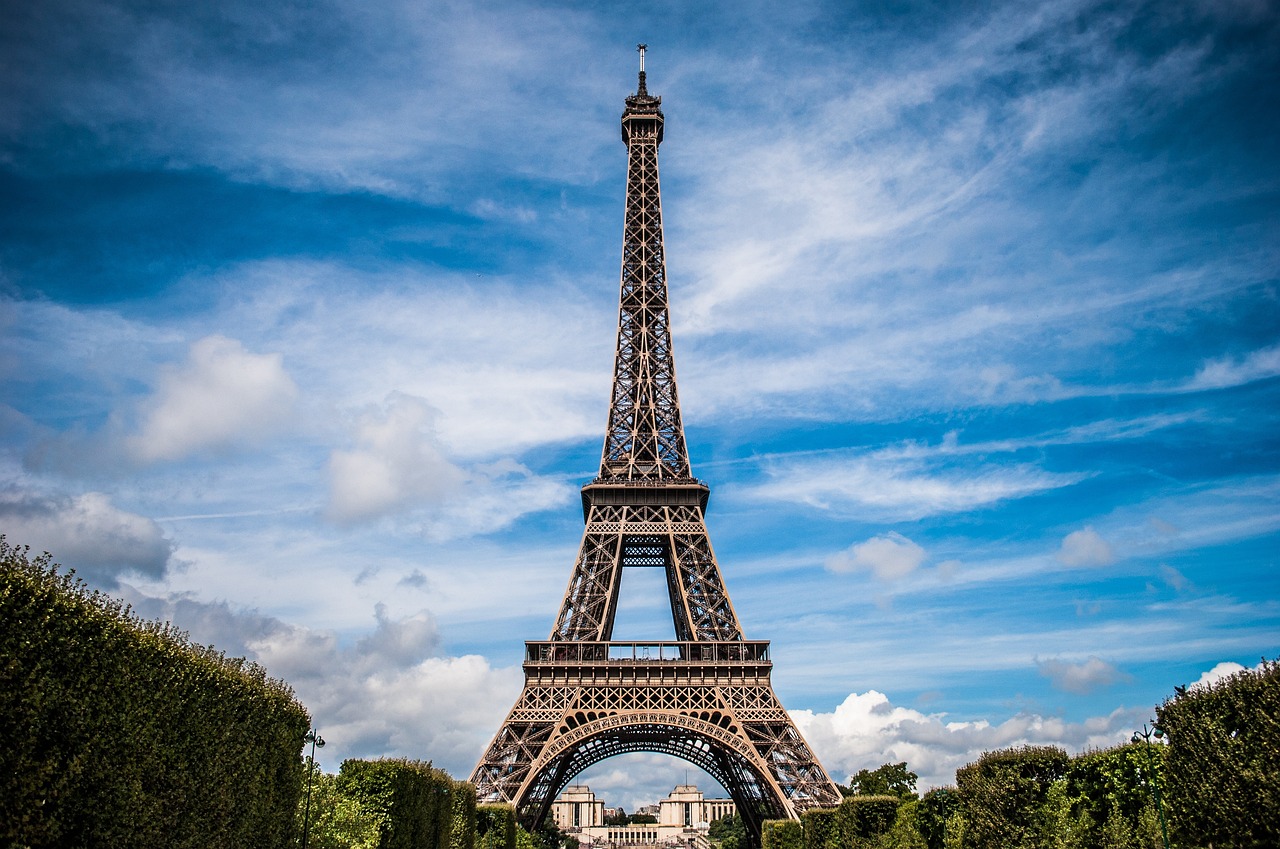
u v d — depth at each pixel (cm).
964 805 12756
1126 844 9744
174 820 7125
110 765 6347
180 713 7419
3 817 5588
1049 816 10825
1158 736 9331
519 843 18525
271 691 9362
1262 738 8044
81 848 6125
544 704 19488
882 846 15312
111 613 6806
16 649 5744
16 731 5684
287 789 9281
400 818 11831
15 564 6025
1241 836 8050
